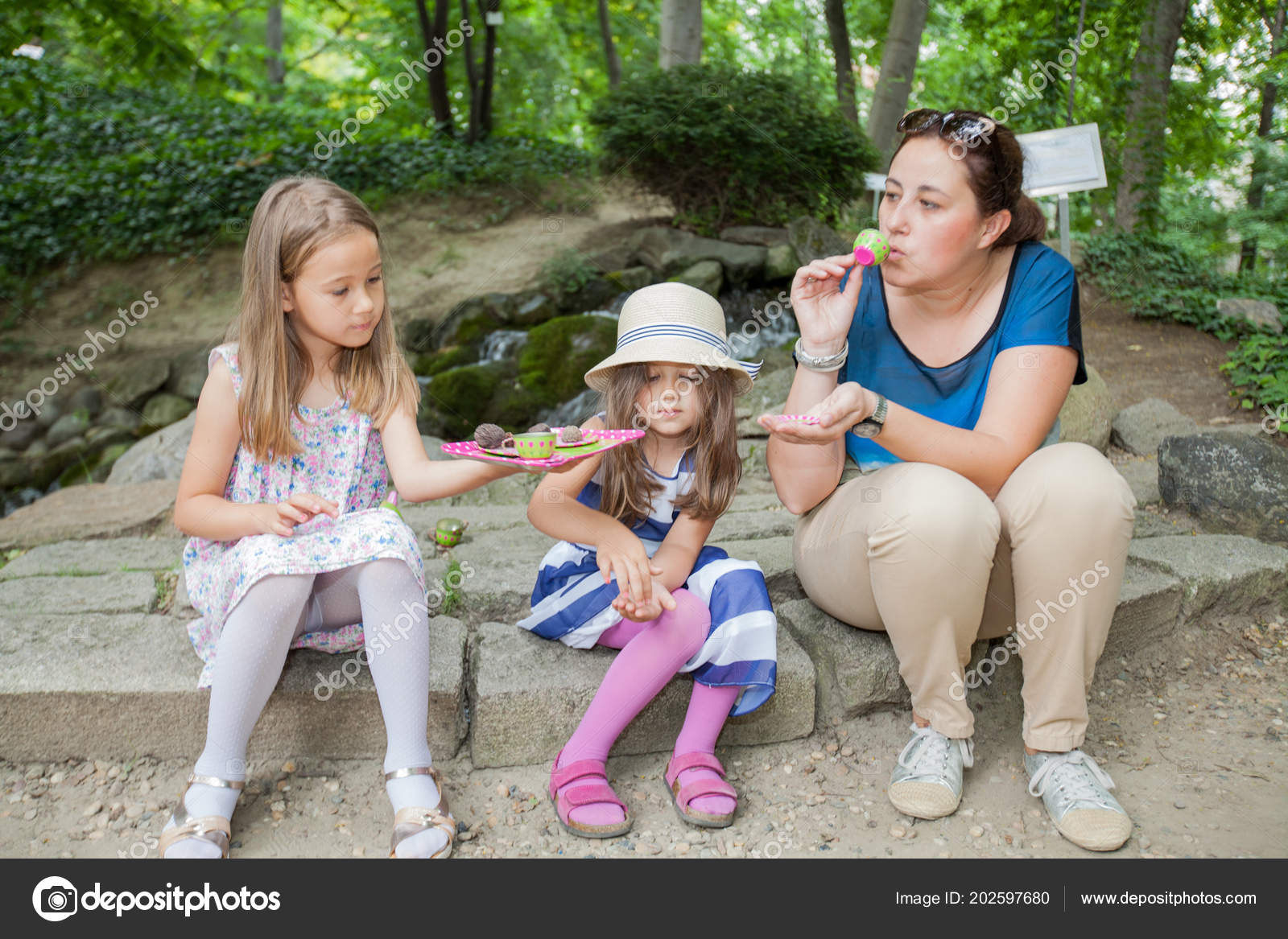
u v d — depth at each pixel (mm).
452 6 10414
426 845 1795
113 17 9164
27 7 8641
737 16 8570
